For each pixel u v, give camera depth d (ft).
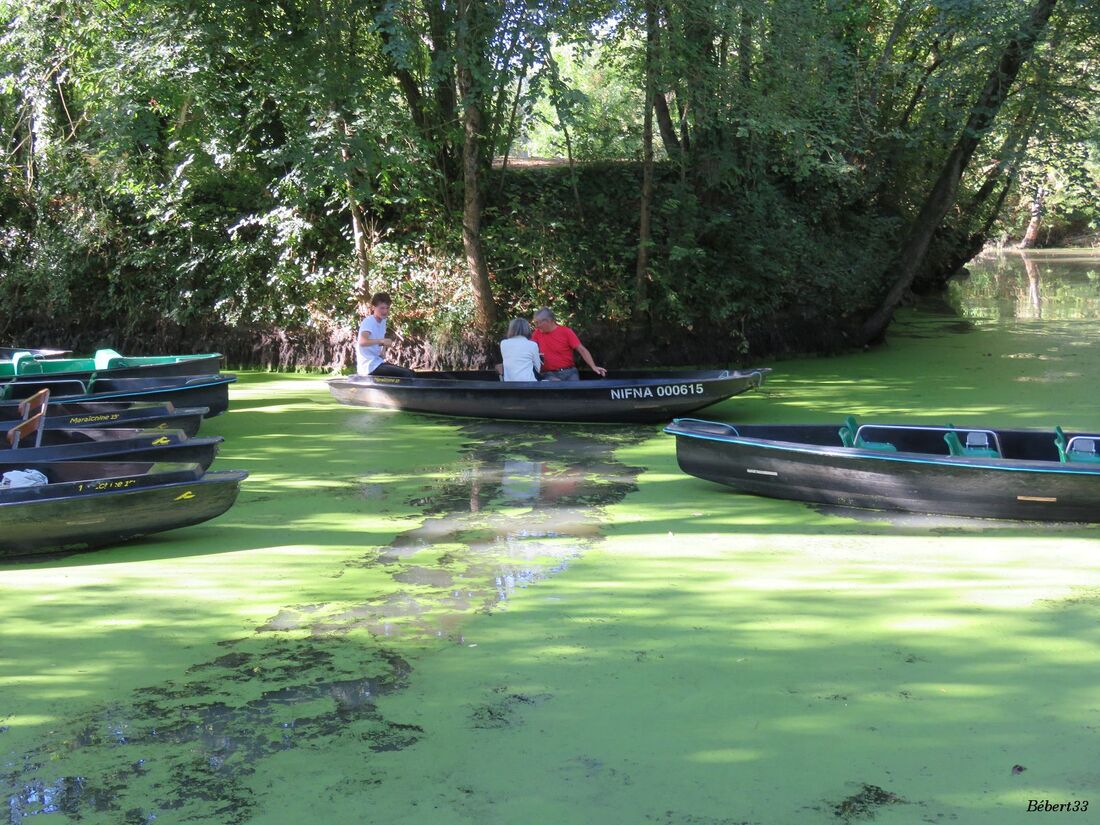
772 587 17.94
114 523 20.01
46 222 51.44
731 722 13.03
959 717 13.06
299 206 44.37
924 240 49.90
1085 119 44.45
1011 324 60.18
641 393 32.22
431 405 35.17
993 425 31.12
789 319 49.24
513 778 11.80
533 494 24.64
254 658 15.23
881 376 42.37
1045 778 11.62
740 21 41.01
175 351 49.83
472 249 43.75
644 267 46.73
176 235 49.57
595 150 55.62
